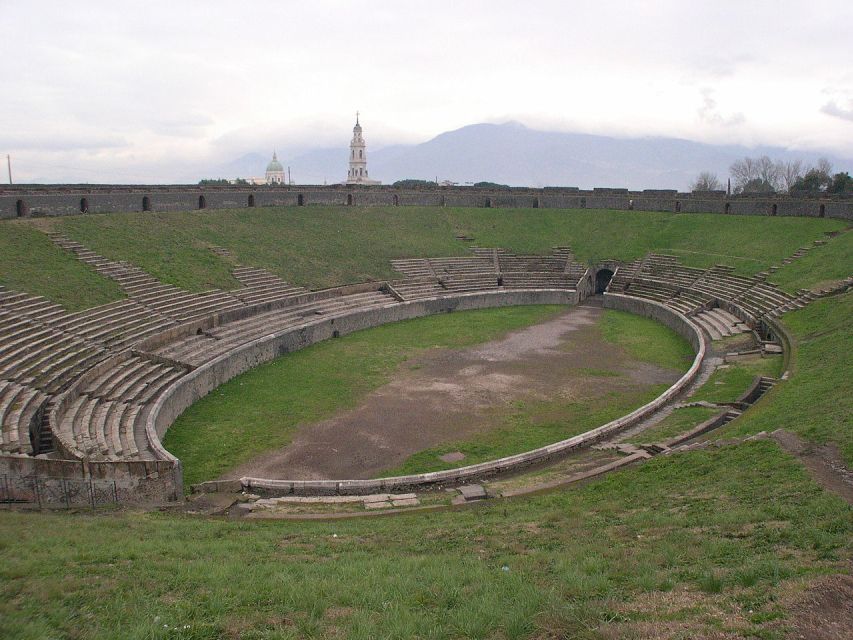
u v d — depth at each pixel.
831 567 13.73
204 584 15.37
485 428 35.50
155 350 42.59
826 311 46.16
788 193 83.38
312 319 55.47
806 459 21.91
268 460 31.42
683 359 49.31
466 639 12.30
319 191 84.81
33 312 40.00
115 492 25.67
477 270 77.50
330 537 20.50
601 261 79.69
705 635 11.33
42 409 30.77
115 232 56.53
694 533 17.55
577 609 12.91
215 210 71.12
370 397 40.69
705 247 75.25
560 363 48.53
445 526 21.39
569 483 26.30
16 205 52.03
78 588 14.72
